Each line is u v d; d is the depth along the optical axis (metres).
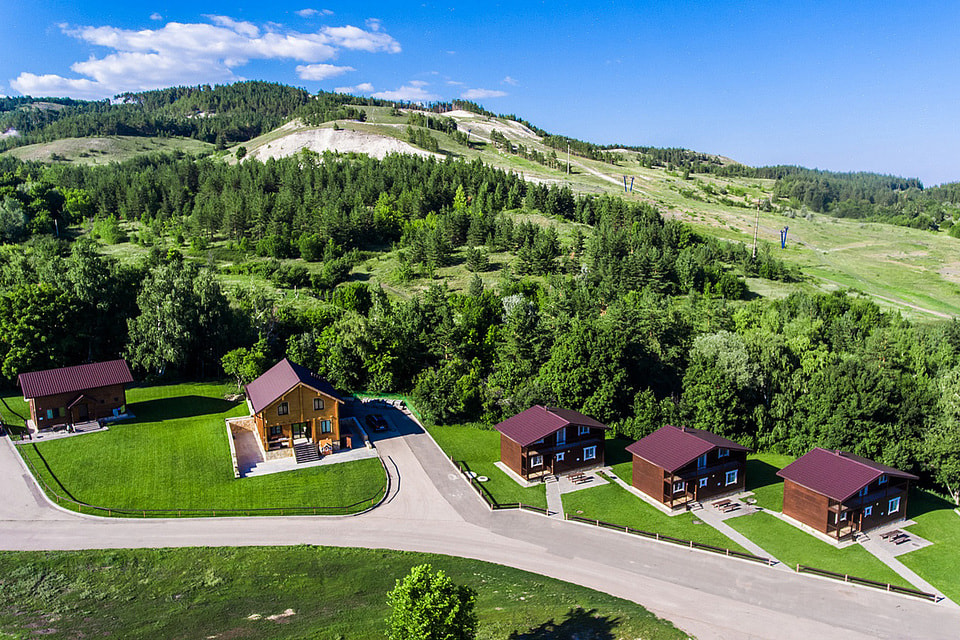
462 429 81.50
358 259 166.50
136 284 106.50
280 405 70.12
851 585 47.53
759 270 165.00
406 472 67.75
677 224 181.25
